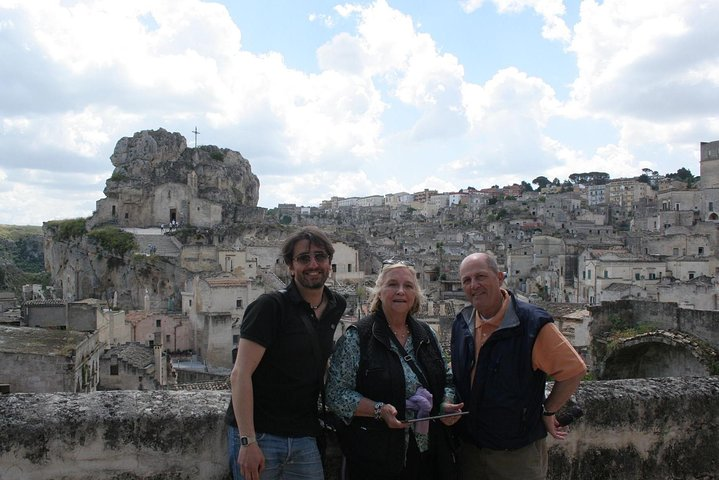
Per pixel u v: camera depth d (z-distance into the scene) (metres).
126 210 102.12
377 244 135.62
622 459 7.08
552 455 6.87
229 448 5.64
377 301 6.05
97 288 87.38
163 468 5.94
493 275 5.84
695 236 87.94
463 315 6.29
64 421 5.77
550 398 5.71
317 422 5.68
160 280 80.44
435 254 116.00
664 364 22.27
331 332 5.72
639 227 126.81
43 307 40.16
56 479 5.74
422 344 5.92
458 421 5.95
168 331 59.38
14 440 5.63
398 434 5.49
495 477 5.76
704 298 58.75
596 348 23.95
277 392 5.42
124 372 36.47
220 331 55.50
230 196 118.88
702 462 7.34
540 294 88.19
